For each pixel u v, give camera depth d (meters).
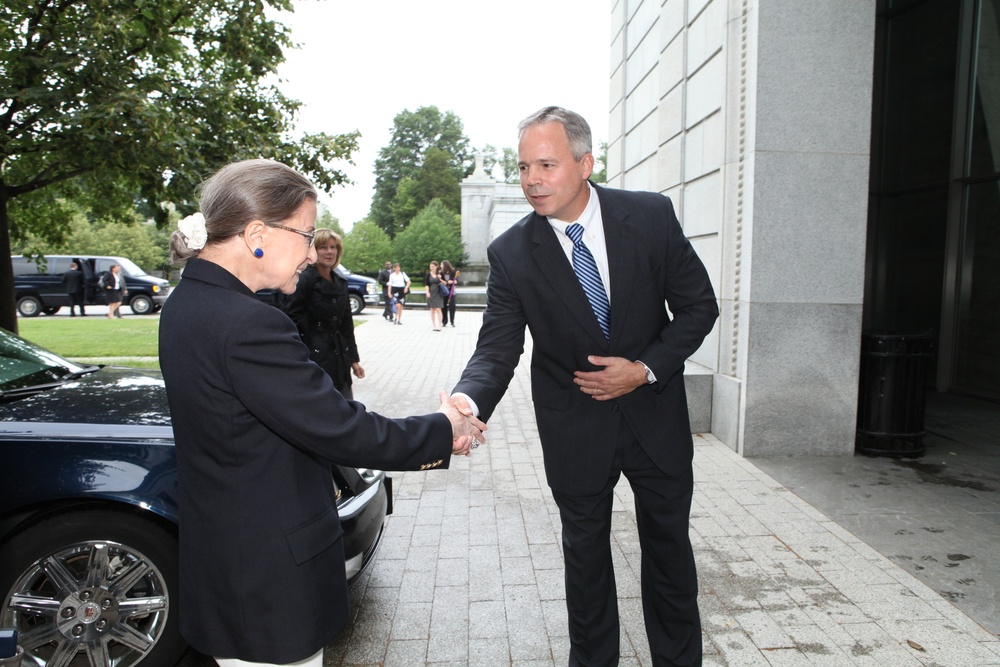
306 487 1.66
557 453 2.47
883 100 9.31
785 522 4.43
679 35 7.39
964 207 8.23
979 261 8.10
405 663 2.94
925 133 8.75
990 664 2.89
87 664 2.76
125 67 7.00
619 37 11.10
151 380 3.65
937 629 3.17
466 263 44.69
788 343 5.71
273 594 1.58
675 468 2.43
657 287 2.42
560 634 3.16
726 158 6.00
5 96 6.39
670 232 2.44
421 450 1.75
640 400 2.41
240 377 1.52
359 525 3.08
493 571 3.80
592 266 2.42
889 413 5.75
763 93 5.50
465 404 2.21
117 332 17.03
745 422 5.75
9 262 7.80
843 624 3.21
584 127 2.29
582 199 2.37
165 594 2.69
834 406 5.78
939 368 8.60
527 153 2.26
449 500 4.95
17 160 8.05
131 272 25.20
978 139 8.02
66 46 6.61
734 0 5.82
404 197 66.62
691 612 2.51
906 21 8.95
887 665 2.89
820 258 5.65
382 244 49.09
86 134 6.37
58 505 2.66
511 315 2.52
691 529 4.32
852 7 5.48
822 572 3.74
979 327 8.13
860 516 4.52
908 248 9.10
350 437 1.59
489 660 2.96
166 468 2.72
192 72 8.47
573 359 2.44
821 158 5.57
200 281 1.61
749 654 2.97
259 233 1.62
